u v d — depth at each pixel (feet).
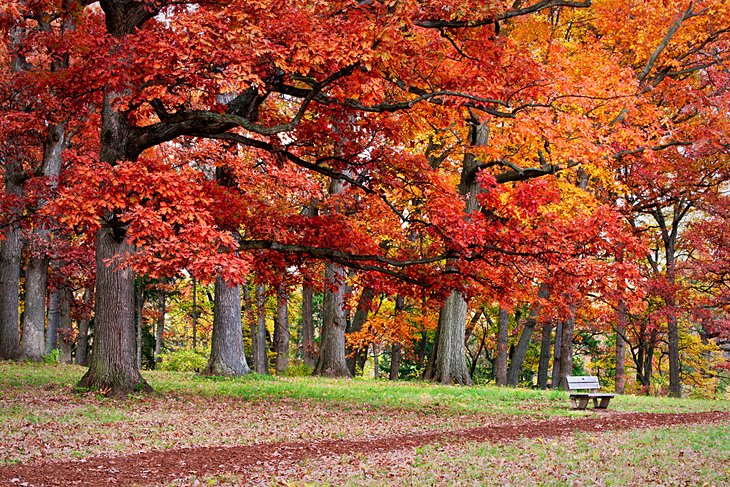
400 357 133.90
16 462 28.04
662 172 81.56
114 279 49.39
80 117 64.39
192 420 40.11
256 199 56.95
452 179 84.53
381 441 35.86
